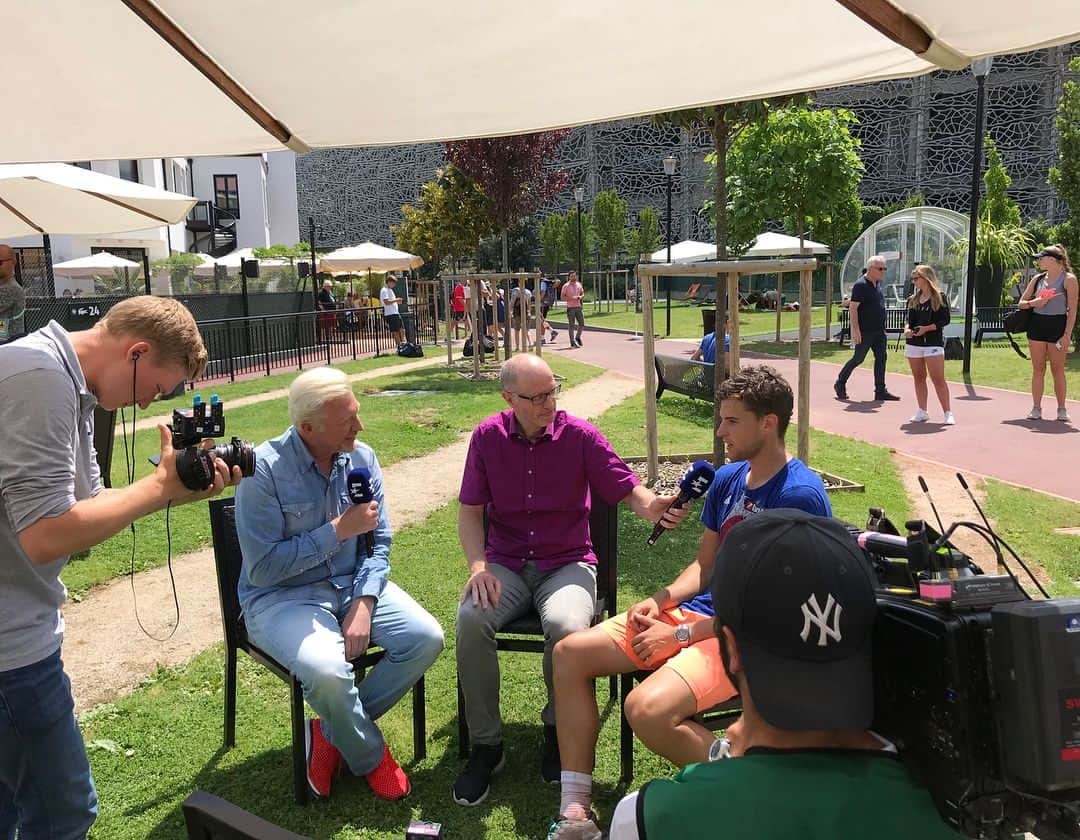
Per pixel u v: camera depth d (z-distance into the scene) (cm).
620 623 293
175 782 320
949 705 123
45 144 276
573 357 1850
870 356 1677
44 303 1491
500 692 380
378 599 328
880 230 2108
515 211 1608
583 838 267
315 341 2014
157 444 924
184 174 3419
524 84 247
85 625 463
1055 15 179
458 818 297
